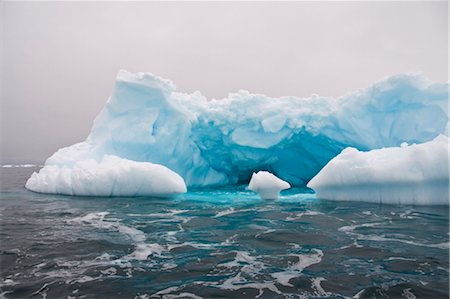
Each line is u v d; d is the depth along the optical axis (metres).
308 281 4.16
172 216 8.09
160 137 14.84
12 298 3.70
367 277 4.24
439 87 13.05
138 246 5.60
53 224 7.19
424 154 8.99
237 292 3.87
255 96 16.36
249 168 17.86
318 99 16.17
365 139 14.77
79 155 14.20
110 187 11.48
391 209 8.57
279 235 6.26
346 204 9.58
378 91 14.09
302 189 15.10
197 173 16.75
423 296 3.71
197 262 4.85
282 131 15.44
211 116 16.03
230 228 6.84
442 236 6.04
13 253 5.20
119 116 14.88
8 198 11.10
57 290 3.90
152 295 3.79
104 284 4.08
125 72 15.16
